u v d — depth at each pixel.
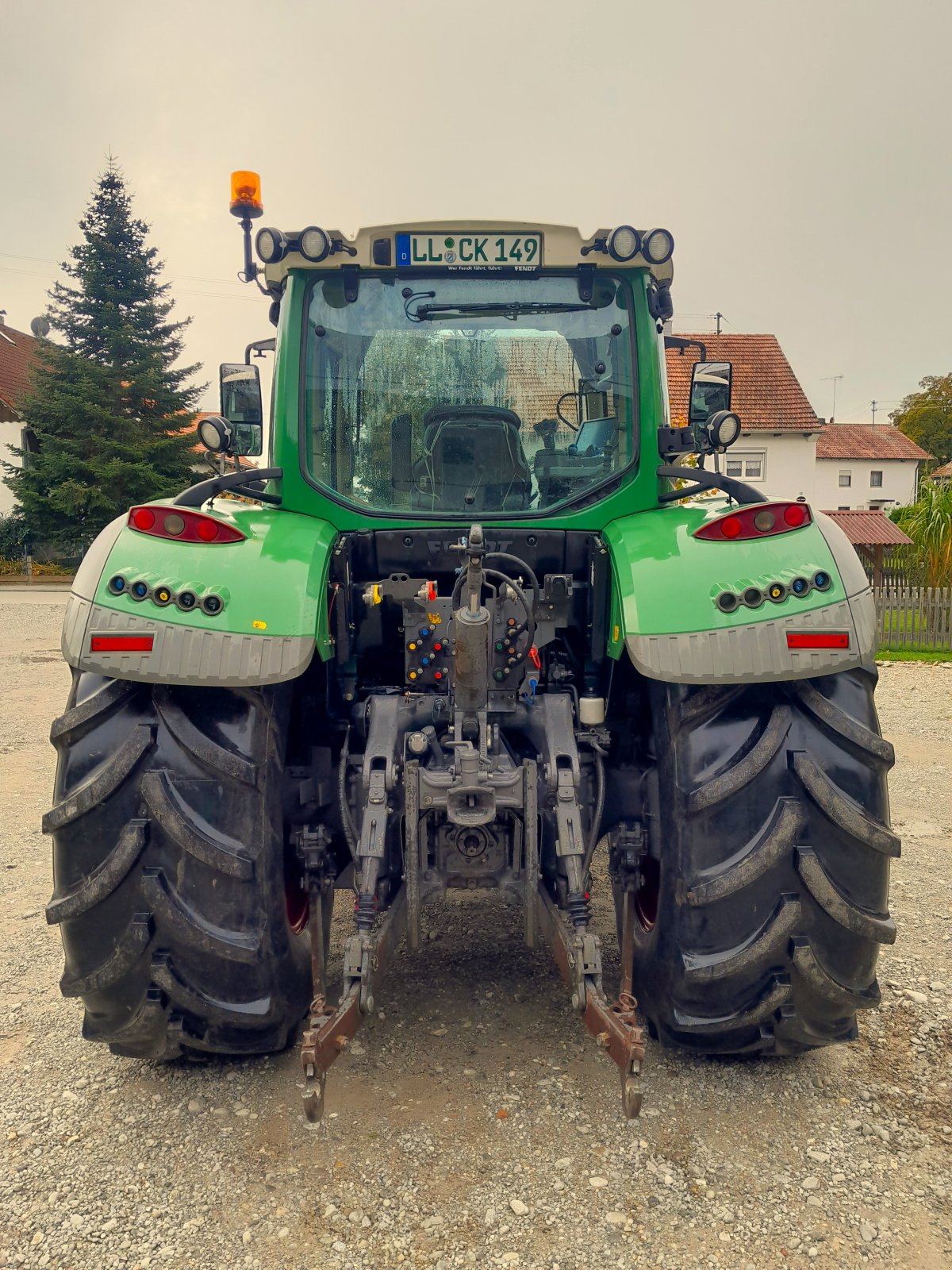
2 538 31.45
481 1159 2.24
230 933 2.30
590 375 2.99
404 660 2.96
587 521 2.94
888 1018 2.90
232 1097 2.52
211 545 2.41
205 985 2.33
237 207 3.01
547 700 2.59
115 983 2.32
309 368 2.97
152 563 2.34
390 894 2.47
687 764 2.35
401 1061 2.66
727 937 2.31
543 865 2.45
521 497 3.00
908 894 3.99
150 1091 2.56
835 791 2.26
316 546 2.55
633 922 2.54
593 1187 2.15
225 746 2.30
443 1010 2.96
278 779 2.43
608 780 2.71
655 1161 2.23
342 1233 2.02
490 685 2.58
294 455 2.94
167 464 28.98
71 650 2.28
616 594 2.57
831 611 2.28
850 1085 2.54
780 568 2.33
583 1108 2.44
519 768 2.31
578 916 2.15
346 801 2.59
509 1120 2.39
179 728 2.29
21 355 38.38
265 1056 2.70
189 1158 2.27
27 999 3.14
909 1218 2.05
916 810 5.33
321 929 2.60
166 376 29.53
